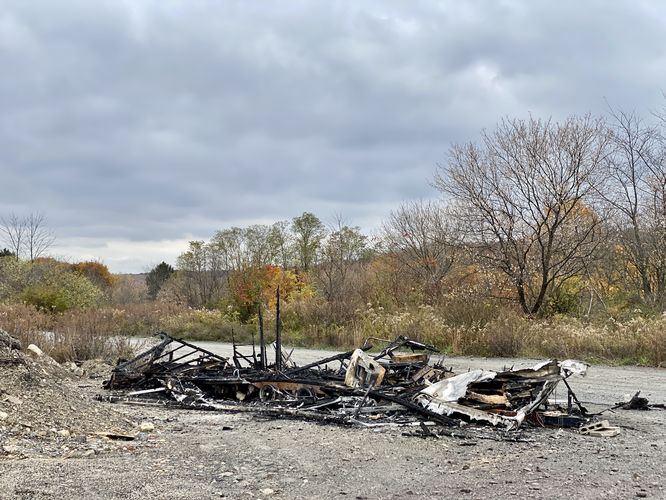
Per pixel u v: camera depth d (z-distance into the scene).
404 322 20.88
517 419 8.42
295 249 43.34
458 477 6.18
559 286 23.70
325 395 10.20
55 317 24.92
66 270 37.34
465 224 24.77
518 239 24.02
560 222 23.34
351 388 9.96
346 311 23.77
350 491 5.70
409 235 30.75
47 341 16.83
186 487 5.70
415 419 8.96
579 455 7.09
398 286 26.88
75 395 8.89
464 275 26.02
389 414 9.21
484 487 5.83
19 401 7.84
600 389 12.07
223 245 44.75
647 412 9.78
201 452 7.11
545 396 9.12
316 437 8.00
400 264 30.56
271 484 5.90
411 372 10.76
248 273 30.80
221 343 24.53
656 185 24.31
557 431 8.43
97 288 37.50
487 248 24.33
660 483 5.97
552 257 23.80
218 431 8.37
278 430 8.45
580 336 17.48
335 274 32.09
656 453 7.19
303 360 17.47
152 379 11.94
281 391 10.47
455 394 9.05
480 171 24.03
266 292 30.09
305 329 23.53
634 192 24.72
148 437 7.84
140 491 5.52
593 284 25.39
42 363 13.59
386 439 7.88
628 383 12.86
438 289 25.45
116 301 47.19
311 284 33.06
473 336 18.72
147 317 29.27
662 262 23.83
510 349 17.78
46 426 7.52
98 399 10.82
